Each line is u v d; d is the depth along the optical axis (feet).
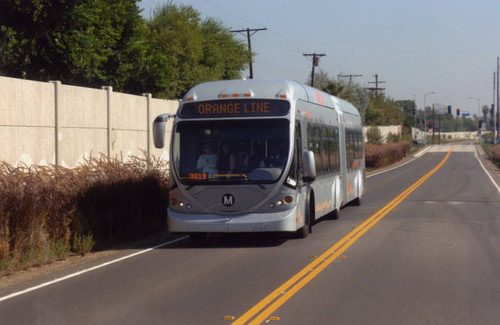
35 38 94.27
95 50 105.91
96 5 105.19
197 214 45.39
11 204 40.11
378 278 33.68
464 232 52.65
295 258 40.37
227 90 46.37
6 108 49.62
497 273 35.04
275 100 45.80
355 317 25.64
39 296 30.66
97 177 51.03
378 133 231.50
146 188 56.18
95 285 32.96
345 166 67.62
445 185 116.67
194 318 25.77
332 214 62.28
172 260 40.60
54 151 55.21
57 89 55.36
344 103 71.92
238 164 45.09
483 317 25.57
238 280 33.55
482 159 253.65
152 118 72.59
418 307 27.30
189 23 163.73
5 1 91.61
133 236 51.11
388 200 85.25
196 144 45.80
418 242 47.03
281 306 27.63
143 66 124.47
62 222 45.29
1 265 37.65
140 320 25.61
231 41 185.57
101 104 62.28
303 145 48.60
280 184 44.70
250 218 44.65
